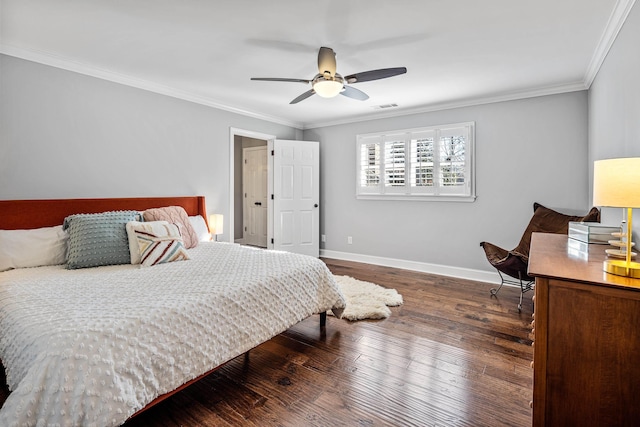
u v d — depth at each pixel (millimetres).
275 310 2100
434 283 3971
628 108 2004
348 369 2064
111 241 2465
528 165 3764
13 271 2234
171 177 3777
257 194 6465
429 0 1970
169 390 1470
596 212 2879
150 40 2510
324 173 5512
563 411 1174
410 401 1751
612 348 1097
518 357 2211
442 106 4277
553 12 2102
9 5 2023
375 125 4930
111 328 1331
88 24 2266
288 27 2305
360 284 3828
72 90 2947
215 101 4184
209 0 1974
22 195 2668
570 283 1143
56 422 1113
